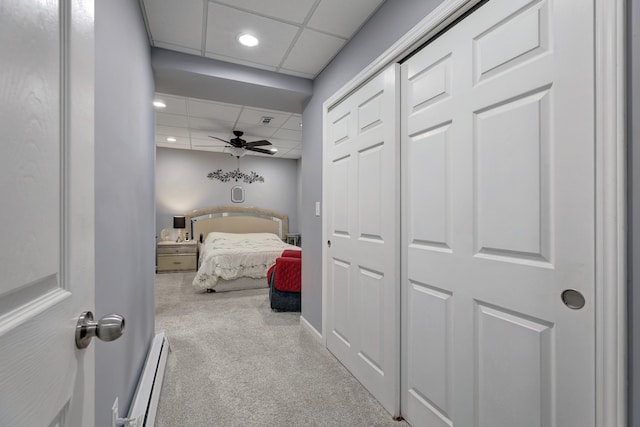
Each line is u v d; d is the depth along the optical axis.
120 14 1.25
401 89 1.64
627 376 0.78
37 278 0.41
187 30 2.03
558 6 0.92
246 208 6.65
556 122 0.93
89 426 0.59
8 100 0.35
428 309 1.46
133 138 1.52
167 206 6.12
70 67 0.50
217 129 4.71
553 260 0.94
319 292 2.61
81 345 0.54
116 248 1.19
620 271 0.79
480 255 1.19
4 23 0.34
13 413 0.36
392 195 1.66
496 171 1.12
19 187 0.37
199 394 1.82
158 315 3.31
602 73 0.81
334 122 2.33
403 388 1.63
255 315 3.32
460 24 1.27
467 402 1.24
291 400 1.78
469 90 1.23
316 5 1.79
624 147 0.78
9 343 0.35
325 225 2.45
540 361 0.97
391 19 1.69
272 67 2.54
